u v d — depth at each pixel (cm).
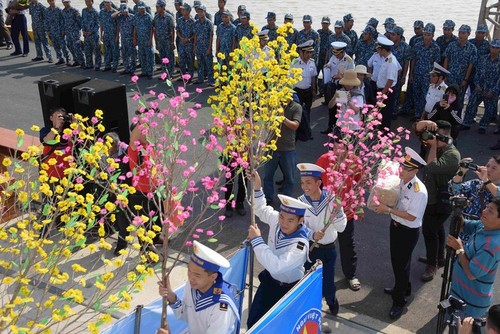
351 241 686
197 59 1459
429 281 720
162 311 436
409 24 2202
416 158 604
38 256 452
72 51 1612
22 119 1229
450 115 932
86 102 787
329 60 1316
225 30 1411
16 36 1702
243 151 587
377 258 770
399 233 630
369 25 1326
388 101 1119
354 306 673
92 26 1555
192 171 455
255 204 564
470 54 1175
